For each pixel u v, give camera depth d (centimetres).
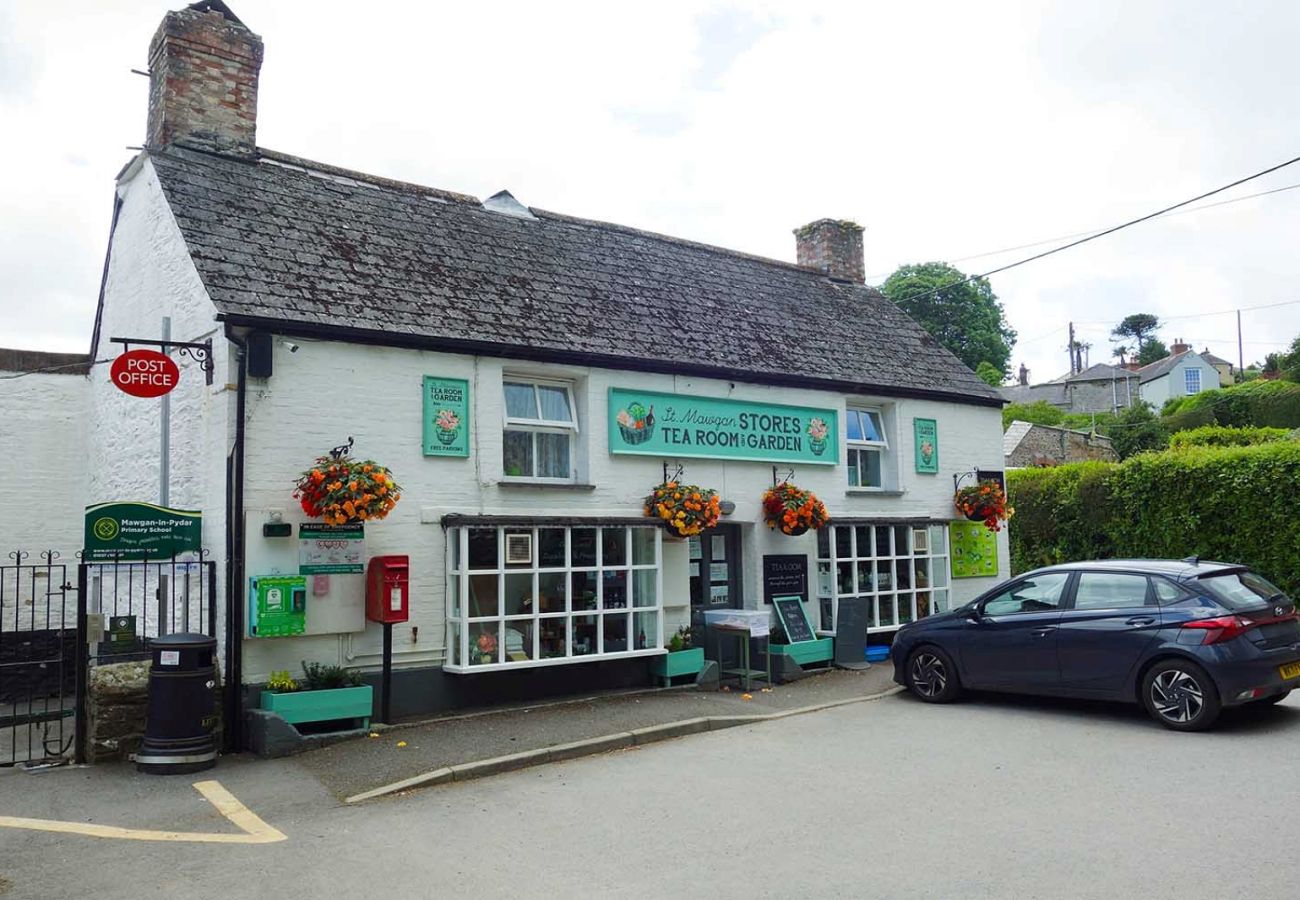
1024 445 3741
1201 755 805
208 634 913
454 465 1064
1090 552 1894
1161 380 7125
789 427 1387
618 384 1212
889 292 5453
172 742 828
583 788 772
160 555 923
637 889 547
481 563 1055
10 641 1314
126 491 1202
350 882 567
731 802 720
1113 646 947
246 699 910
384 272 1105
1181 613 916
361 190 1242
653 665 1206
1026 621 1019
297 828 677
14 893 557
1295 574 1530
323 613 948
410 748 882
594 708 1062
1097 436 4247
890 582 1474
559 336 1166
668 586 1229
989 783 749
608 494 1189
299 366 968
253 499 928
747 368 1328
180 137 1125
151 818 704
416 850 624
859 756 852
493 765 827
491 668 1035
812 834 638
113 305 1277
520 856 609
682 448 1262
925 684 1096
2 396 1350
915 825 650
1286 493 1540
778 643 1305
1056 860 571
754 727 996
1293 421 4181
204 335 978
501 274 1233
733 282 1559
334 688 930
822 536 1413
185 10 1152
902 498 1537
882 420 1563
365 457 1001
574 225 1457
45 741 902
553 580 1108
